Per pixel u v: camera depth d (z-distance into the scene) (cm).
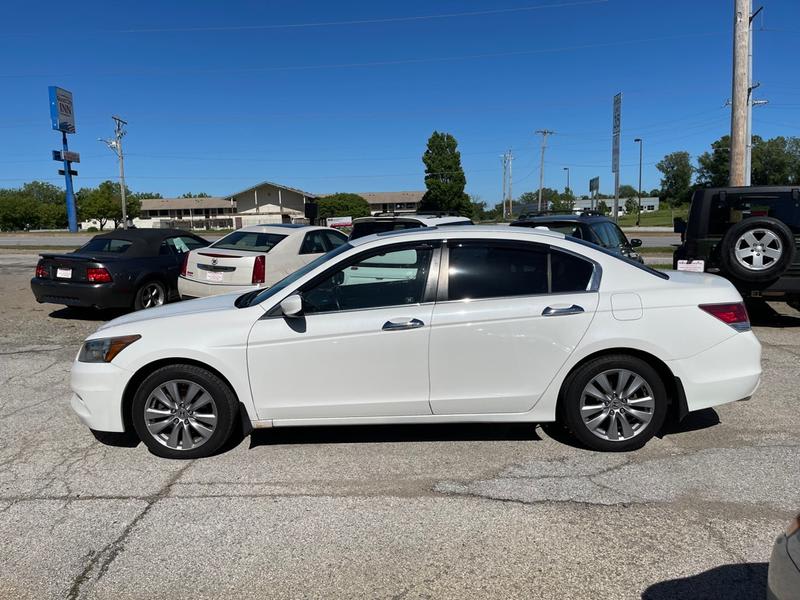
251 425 417
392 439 453
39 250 2697
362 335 404
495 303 407
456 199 6425
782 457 409
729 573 284
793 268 758
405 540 317
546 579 282
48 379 631
